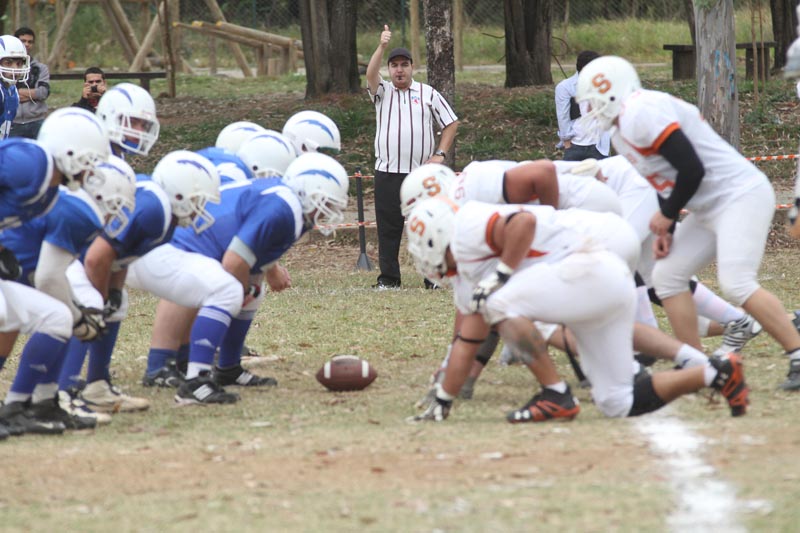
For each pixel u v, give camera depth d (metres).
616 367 15.41
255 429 16.23
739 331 19.44
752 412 15.73
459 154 49.59
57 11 77.88
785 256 34.84
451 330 24.77
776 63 62.81
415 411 17.22
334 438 15.30
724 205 17.30
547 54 63.28
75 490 13.01
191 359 18.31
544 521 11.22
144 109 17.95
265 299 29.78
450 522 11.28
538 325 18.00
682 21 88.50
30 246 16.09
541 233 15.10
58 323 15.89
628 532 10.84
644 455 13.50
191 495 12.63
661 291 18.22
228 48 90.94
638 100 16.50
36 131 34.16
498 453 13.88
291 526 11.39
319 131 20.81
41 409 16.28
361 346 23.31
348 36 60.78
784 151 47.53
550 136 51.34
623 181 19.30
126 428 16.61
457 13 76.88
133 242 17.03
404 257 37.31
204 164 17.33
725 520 11.05
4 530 11.56
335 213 18.47
